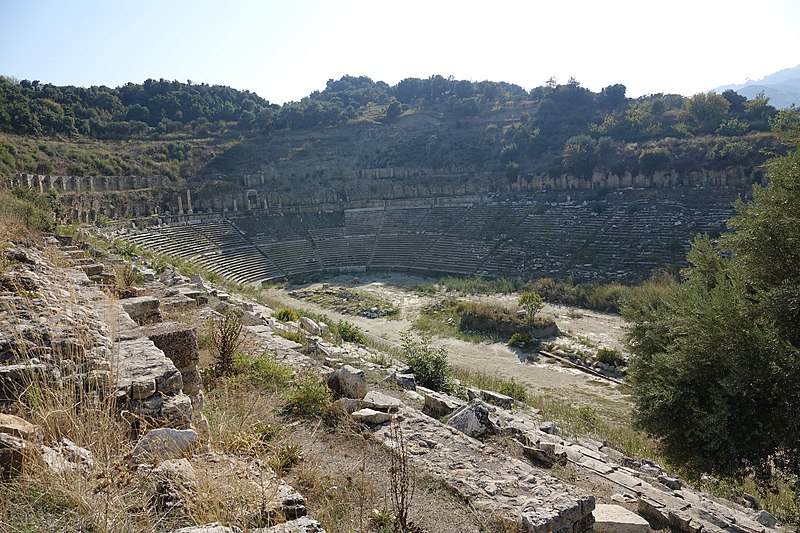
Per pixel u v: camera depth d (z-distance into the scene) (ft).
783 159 48.78
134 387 23.22
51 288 39.17
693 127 241.55
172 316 51.60
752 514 41.37
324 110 338.75
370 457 27.78
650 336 56.90
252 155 279.69
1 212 82.58
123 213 196.34
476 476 26.32
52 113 244.83
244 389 35.50
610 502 32.19
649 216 173.17
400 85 449.06
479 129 306.14
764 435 42.91
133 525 15.17
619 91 302.86
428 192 249.34
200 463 19.92
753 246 48.26
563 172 221.25
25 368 21.68
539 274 166.71
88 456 18.37
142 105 338.54
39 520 14.66
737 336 43.86
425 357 63.72
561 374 96.17
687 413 47.75
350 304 150.61
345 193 254.06
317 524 17.11
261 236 214.07
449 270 189.47
